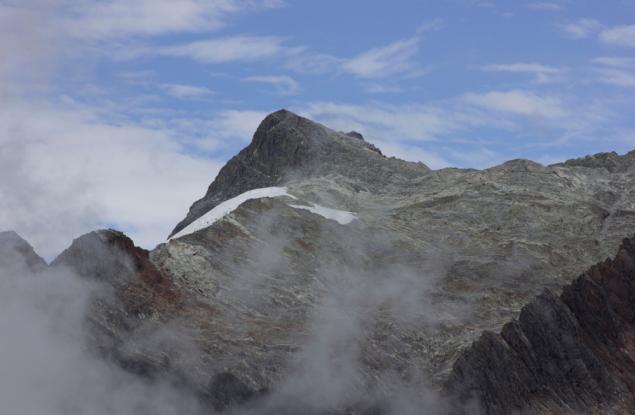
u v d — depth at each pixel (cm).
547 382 11650
